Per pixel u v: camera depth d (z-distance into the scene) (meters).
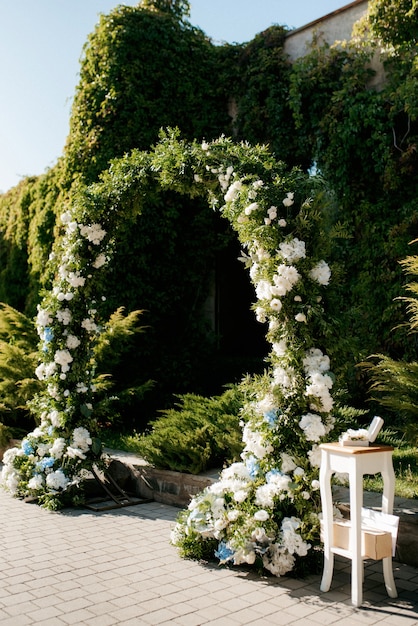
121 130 9.63
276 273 4.46
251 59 9.83
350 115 8.12
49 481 5.93
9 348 8.44
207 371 10.12
